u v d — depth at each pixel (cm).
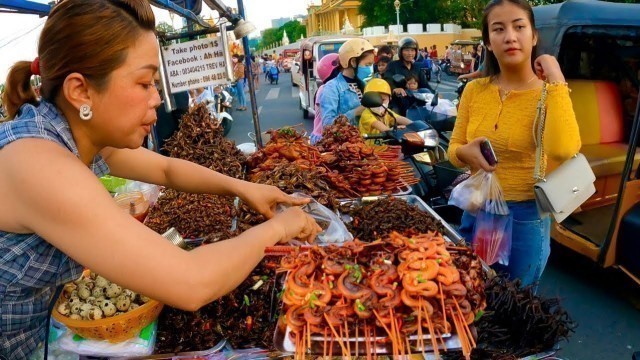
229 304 169
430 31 4203
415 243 138
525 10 211
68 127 118
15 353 131
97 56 106
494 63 234
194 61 332
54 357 167
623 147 449
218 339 167
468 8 4569
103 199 106
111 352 155
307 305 124
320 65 663
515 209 232
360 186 287
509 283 175
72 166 107
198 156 319
